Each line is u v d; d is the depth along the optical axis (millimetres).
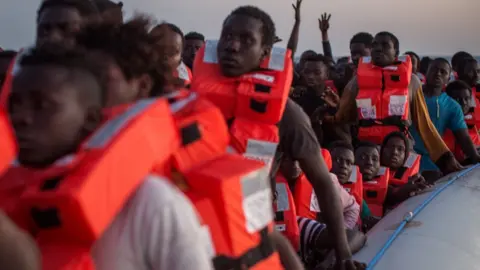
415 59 8727
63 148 1346
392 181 5039
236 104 2361
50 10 2465
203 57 2514
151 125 1365
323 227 3281
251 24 2410
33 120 1308
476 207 3928
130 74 1670
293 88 5516
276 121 2348
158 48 1748
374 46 5445
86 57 1441
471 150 5965
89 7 2521
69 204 1176
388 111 5281
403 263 3078
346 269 2676
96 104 1385
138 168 1308
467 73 8281
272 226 1711
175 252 1302
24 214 1267
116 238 1305
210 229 1538
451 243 3336
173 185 1525
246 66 2404
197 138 1648
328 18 7180
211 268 1481
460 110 6027
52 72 1321
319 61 5547
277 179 3316
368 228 4219
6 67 3875
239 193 1566
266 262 1666
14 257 1019
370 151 4664
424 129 5363
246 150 2305
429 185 4605
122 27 1698
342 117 5547
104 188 1229
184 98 1801
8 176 1390
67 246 1252
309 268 3297
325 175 2527
